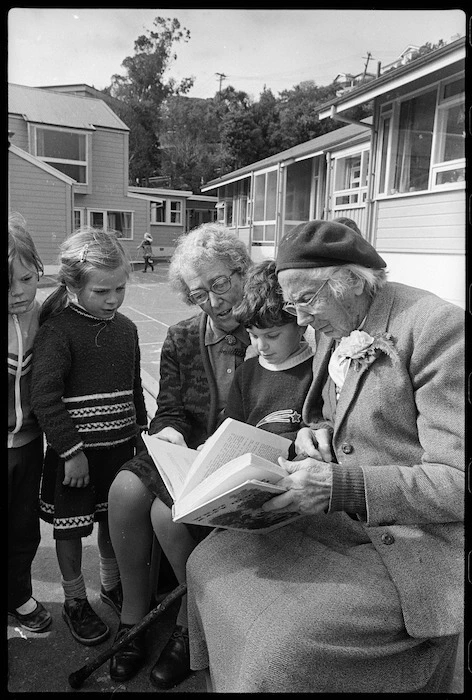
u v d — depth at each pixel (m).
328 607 1.12
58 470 1.71
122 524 1.57
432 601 1.13
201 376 1.77
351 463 1.27
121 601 1.86
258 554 1.30
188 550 1.56
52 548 2.24
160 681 1.54
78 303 1.73
